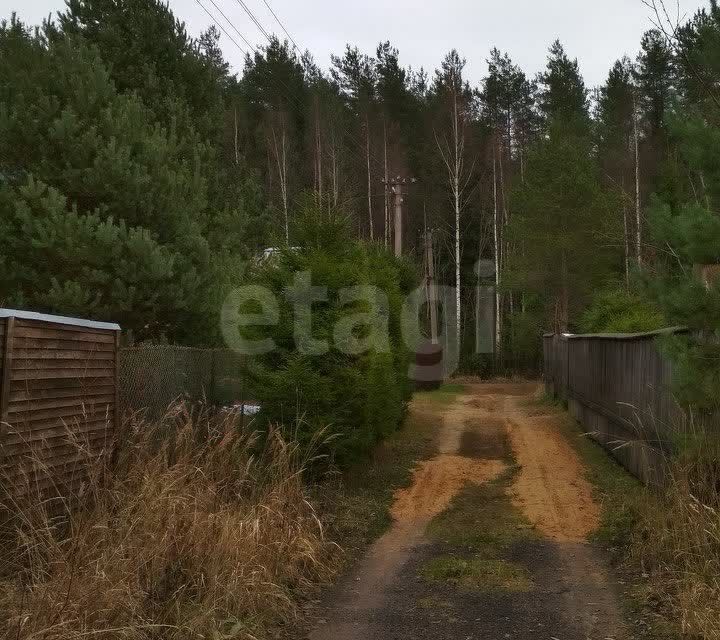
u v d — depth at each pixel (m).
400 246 26.86
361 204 42.34
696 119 6.33
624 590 5.62
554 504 8.60
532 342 37.53
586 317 22.27
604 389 12.42
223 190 15.31
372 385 9.98
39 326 5.48
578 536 7.32
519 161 44.28
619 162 32.78
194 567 5.03
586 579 5.95
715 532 5.48
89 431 6.25
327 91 43.06
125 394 7.11
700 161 6.22
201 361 9.12
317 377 9.05
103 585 4.28
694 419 6.57
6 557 4.74
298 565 6.00
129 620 4.28
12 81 10.00
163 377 7.98
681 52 6.91
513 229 31.50
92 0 13.74
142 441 6.34
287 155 39.31
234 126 37.12
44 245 8.79
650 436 8.85
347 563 6.56
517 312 38.03
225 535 5.36
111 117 10.10
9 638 3.74
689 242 5.98
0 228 8.95
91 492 5.71
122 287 9.15
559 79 44.44
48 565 4.50
